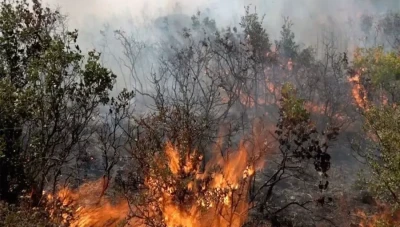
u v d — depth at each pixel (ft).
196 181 52.11
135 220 53.93
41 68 44.19
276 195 67.41
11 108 42.24
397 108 53.21
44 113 45.52
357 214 61.21
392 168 42.55
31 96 42.98
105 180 62.34
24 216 35.70
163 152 50.19
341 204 64.18
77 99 47.32
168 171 48.57
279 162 75.20
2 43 46.06
